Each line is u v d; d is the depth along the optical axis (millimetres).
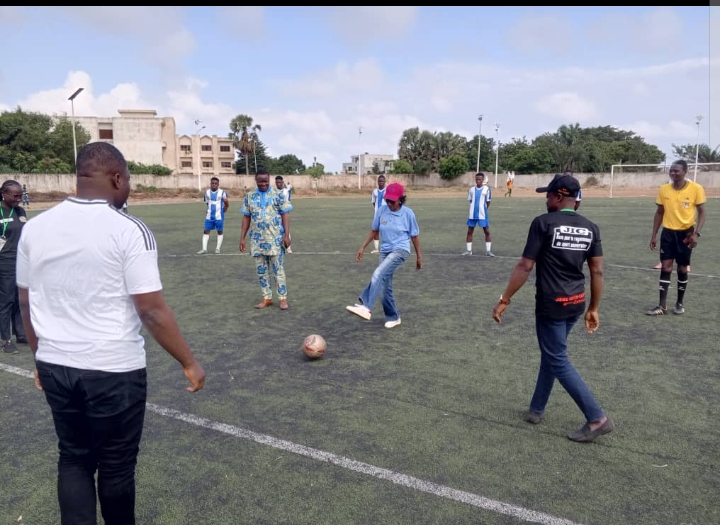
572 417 4262
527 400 4590
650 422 4152
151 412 4414
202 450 3785
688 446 3781
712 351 5762
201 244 15617
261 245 7648
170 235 18062
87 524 2484
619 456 3652
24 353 6102
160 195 49562
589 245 3809
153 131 73062
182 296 8781
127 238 2311
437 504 3119
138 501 3180
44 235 2342
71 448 2523
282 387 4922
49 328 2354
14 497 3254
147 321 2369
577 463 3564
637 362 5449
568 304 3775
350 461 3605
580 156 66125
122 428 2438
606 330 6539
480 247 14406
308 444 3846
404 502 3143
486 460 3607
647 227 18766
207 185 56250
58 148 51000
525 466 3531
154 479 3418
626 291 8672
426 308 7781
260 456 3689
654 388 4801
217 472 3494
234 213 29750
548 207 3988
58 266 2307
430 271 10789
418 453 3703
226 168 90062
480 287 9203
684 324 6789
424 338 6363
